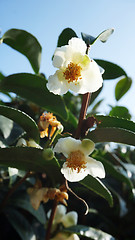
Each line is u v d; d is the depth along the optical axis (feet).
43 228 0.60
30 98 0.57
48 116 0.47
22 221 0.53
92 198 0.74
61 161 0.47
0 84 0.56
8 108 0.46
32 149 0.42
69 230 0.52
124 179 0.64
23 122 0.48
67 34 0.55
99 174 0.44
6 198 0.52
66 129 0.66
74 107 0.84
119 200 0.71
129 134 0.45
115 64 0.62
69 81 0.45
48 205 0.66
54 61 0.45
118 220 0.77
